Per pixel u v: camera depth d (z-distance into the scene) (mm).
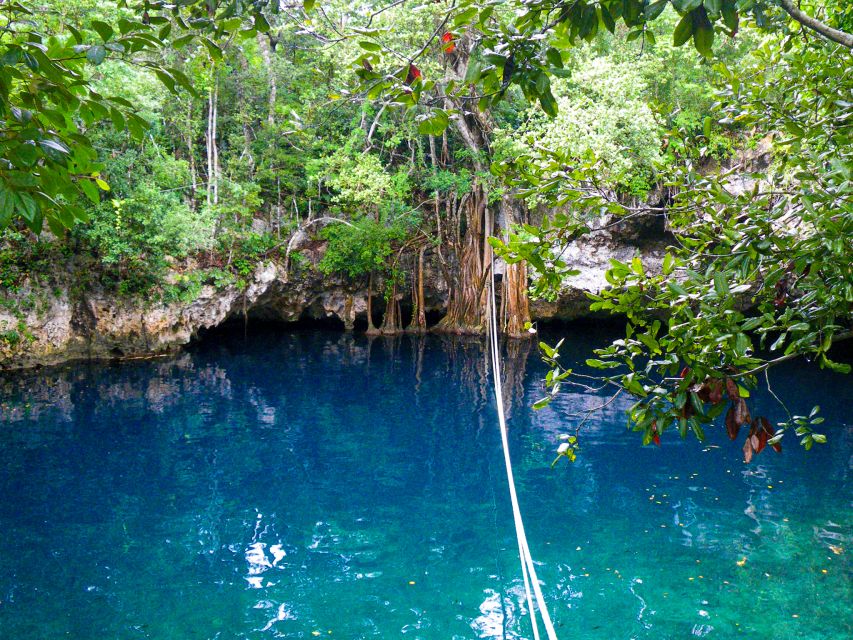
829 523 8797
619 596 7098
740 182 17312
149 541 8688
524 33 2209
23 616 6828
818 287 2295
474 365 20531
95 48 1959
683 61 20531
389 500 10148
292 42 27281
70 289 19938
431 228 27094
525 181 3035
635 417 2525
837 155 2613
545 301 26125
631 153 18344
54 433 13305
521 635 6445
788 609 6734
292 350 23359
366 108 23922
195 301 22688
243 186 24312
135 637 6469
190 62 20375
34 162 1748
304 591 7395
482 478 11039
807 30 3408
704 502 9648
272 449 12586
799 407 14516
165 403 15742
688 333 2393
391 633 6523
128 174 19812
